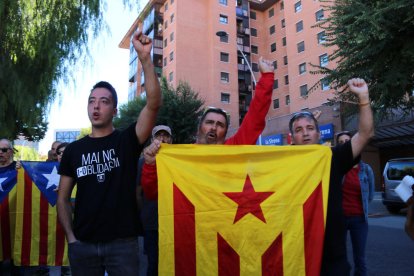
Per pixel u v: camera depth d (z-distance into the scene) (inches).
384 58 470.6
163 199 110.6
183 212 109.7
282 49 1768.0
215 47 1720.0
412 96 516.7
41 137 881.5
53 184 194.4
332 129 979.9
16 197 190.1
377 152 1072.2
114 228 102.4
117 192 104.4
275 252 105.0
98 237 102.0
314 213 105.1
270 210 107.7
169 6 1782.7
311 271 100.7
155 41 1791.3
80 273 103.0
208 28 1764.3
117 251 102.2
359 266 182.1
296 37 1494.8
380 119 538.3
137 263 105.0
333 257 102.3
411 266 229.5
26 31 379.2
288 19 1542.8
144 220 165.5
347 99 575.5
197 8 1759.4
